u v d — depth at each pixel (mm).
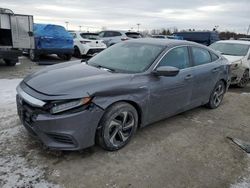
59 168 2879
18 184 2570
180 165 3143
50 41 10617
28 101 2922
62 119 2764
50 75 3350
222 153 3521
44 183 2617
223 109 5465
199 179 2896
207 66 4734
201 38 19875
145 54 3906
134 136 3791
